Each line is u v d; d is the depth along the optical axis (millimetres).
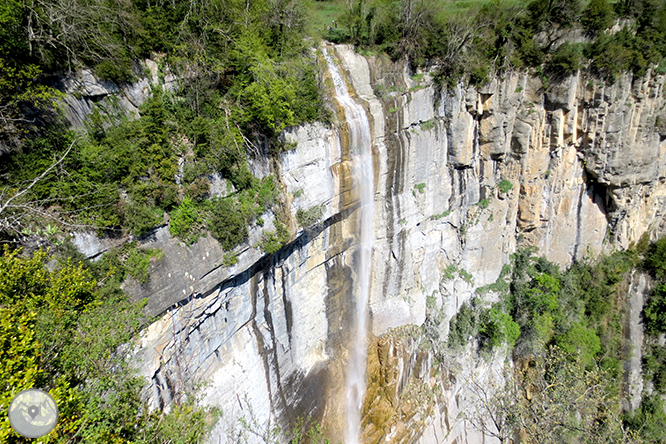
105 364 12266
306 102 22578
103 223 14828
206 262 18562
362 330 31750
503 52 29844
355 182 26172
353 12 28938
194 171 17906
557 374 31672
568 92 31109
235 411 21578
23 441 8898
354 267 29531
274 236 21641
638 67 31281
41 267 11539
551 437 24094
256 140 20672
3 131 12852
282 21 23172
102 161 15078
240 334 22516
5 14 12344
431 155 30250
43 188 13562
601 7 29094
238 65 20234
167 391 18078
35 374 9344
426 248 33188
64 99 14516
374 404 31875
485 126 31719
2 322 9383
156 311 16609
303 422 26922
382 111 26156
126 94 16891
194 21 18703
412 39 27953
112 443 10734
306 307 27141
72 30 14359
